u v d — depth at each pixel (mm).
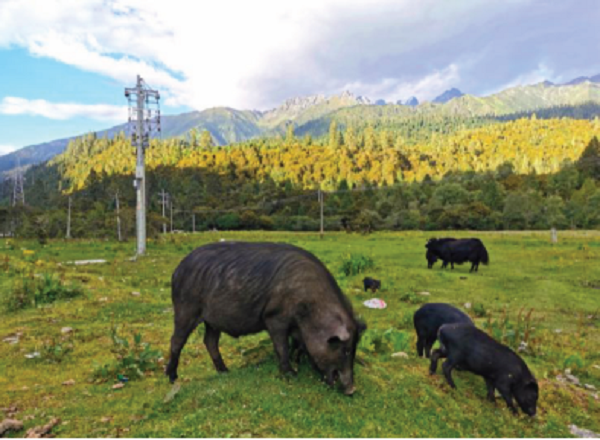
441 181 114875
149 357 7062
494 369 5930
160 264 23031
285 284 5344
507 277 18656
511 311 13109
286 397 4957
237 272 5484
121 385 6332
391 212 88875
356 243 39188
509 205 69812
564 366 8297
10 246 28578
